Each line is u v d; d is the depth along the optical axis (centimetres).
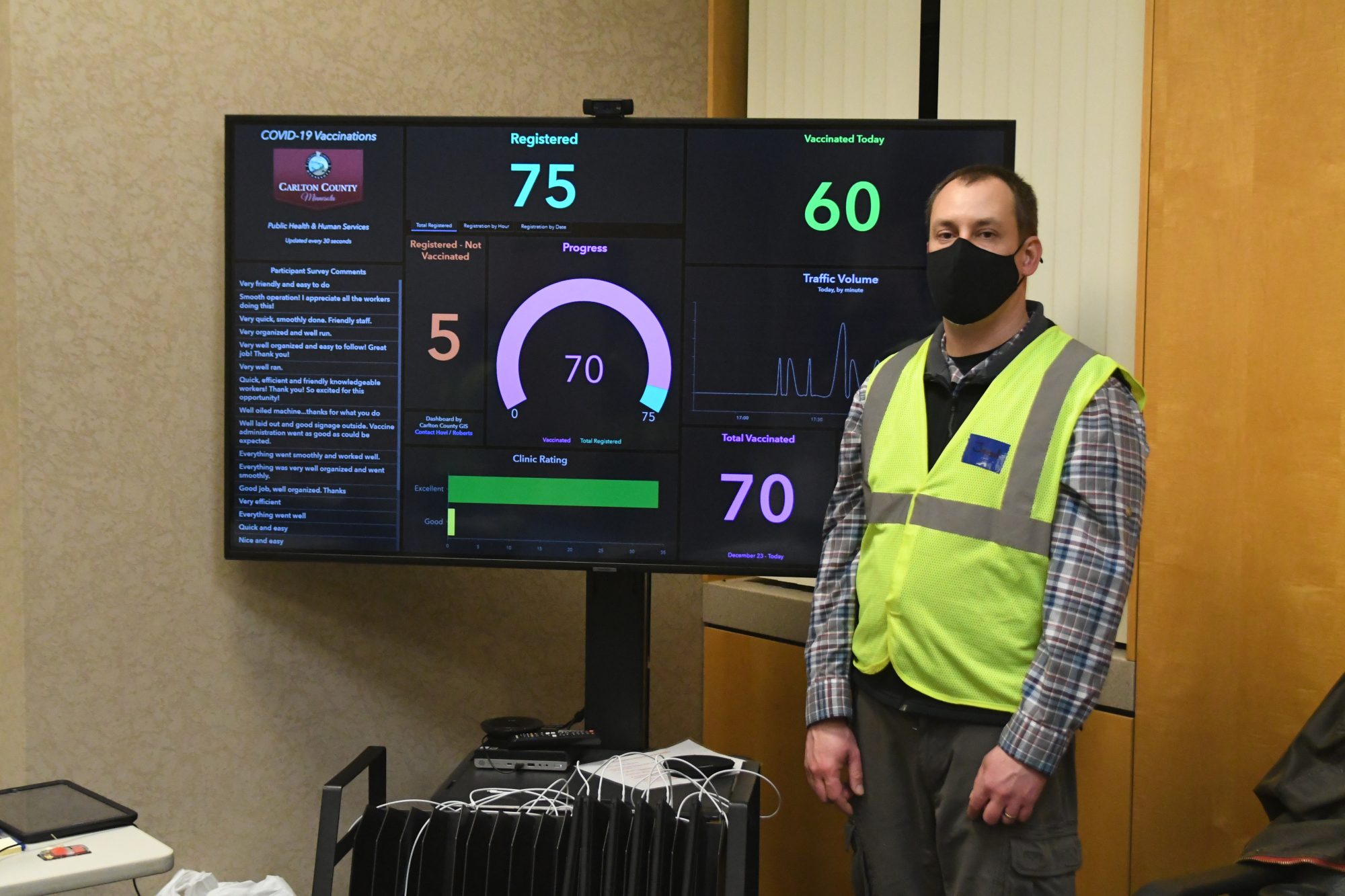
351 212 222
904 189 218
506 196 221
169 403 228
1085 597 152
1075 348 165
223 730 238
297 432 224
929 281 172
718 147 219
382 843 182
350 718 256
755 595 266
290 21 239
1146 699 201
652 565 222
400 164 221
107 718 223
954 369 172
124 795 226
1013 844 157
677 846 178
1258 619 186
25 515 212
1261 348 184
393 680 262
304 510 225
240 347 224
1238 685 189
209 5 228
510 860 179
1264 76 183
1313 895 143
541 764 209
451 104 263
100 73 216
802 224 219
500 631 278
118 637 223
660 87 299
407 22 256
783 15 284
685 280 221
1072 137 222
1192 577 194
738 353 221
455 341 223
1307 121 178
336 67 246
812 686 180
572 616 290
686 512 222
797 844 258
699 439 221
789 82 283
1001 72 236
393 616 261
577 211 221
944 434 171
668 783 192
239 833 241
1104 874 207
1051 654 152
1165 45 194
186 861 234
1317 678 179
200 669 234
